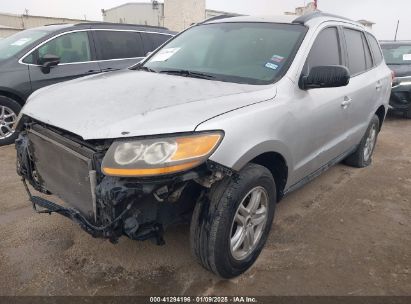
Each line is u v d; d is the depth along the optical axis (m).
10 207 3.61
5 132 5.47
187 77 3.14
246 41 3.42
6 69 5.34
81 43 5.98
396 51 9.02
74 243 3.06
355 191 4.32
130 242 3.09
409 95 8.12
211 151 2.21
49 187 2.86
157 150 2.12
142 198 2.19
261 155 2.72
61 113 2.51
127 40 6.46
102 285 2.62
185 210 2.47
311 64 3.27
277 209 3.78
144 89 2.77
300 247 3.14
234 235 2.61
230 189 2.41
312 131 3.21
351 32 4.24
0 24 26.23
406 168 5.17
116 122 2.25
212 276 2.75
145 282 2.66
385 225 3.57
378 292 2.65
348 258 3.02
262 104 2.66
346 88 3.79
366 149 5.02
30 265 2.79
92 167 2.26
